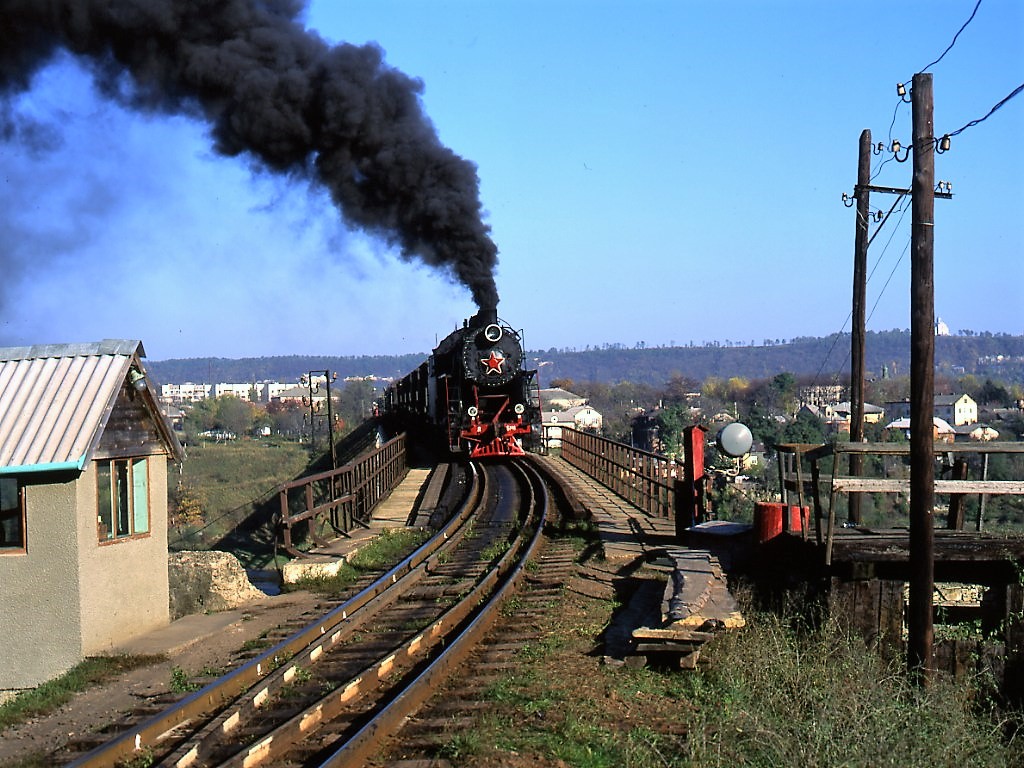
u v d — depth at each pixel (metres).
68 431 12.07
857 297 18.20
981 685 10.10
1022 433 48.03
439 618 11.30
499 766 6.82
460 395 32.44
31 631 11.93
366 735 7.10
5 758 7.78
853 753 7.52
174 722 8.09
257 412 109.81
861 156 18.19
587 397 122.69
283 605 13.85
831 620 10.57
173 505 42.81
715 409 92.69
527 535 17.97
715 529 15.52
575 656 10.02
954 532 12.56
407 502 24.77
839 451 10.98
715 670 9.36
